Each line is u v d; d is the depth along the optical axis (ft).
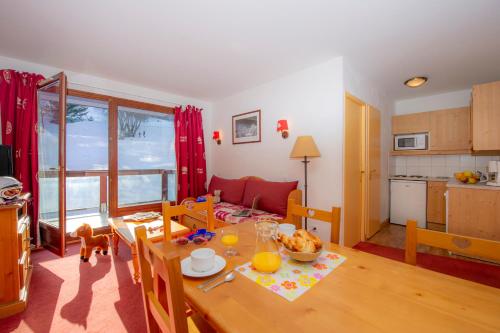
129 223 8.64
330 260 3.30
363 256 3.43
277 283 2.70
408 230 3.40
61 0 5.79
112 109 11.33
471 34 7.32
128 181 12.78
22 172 8.84
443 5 6.00
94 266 7.87
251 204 10.36
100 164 13.17
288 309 2.23
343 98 8.82
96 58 9.01
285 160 10.82
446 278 2.76
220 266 3.08
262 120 11.89
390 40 7.69
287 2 5.90
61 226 8.50
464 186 8.71
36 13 6.30
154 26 6.93
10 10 6.16
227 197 11.78
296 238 3.38
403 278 2.78
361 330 1.94
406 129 14.06
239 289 2.59
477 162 12.80
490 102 8.52
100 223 12.44
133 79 11.21
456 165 13.39
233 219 8.98
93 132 12.85
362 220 10.71
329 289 2.56
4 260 5.42
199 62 9.37
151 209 12.83
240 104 13.15
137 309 5.61
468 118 12.09
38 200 9.23
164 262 1.99
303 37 7.53
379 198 12.54
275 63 9.43
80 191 13.79
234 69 10.05
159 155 13.73
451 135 12.59
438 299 2.35
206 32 7.25
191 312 3.71
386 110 13.60
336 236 4.23
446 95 13.35
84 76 10.53
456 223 8.89
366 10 6.21
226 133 14.11
